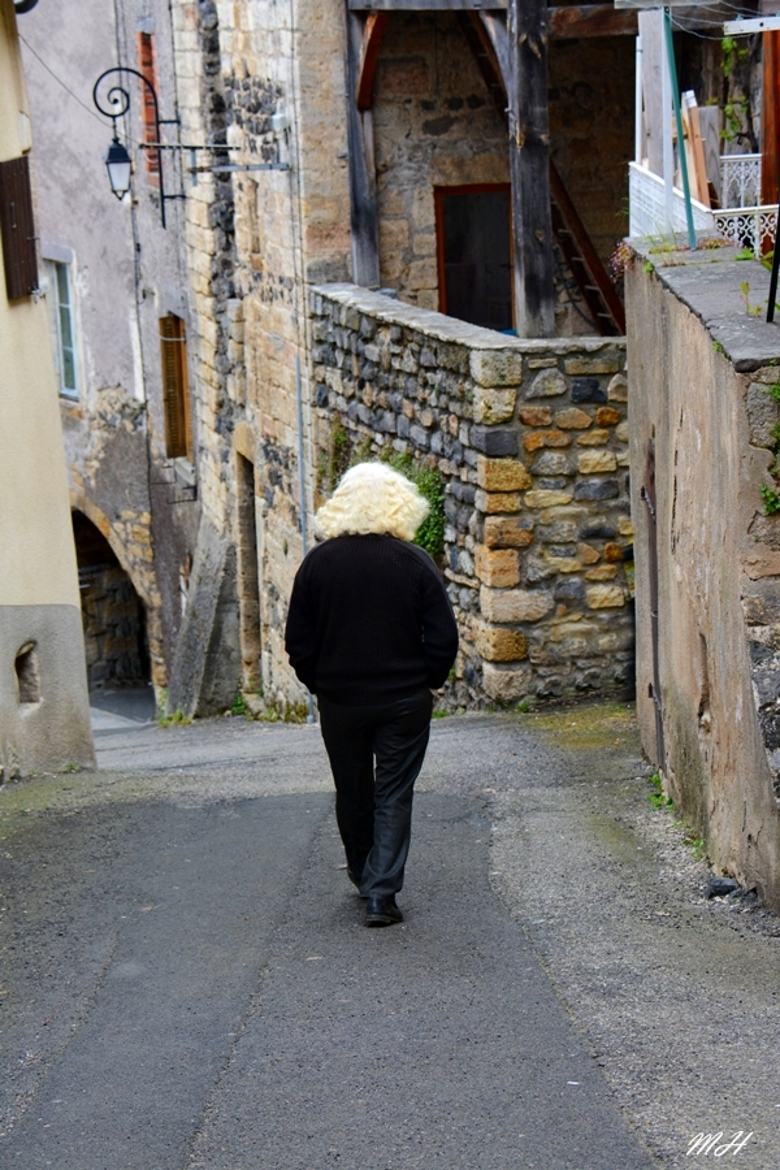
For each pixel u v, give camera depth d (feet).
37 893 25.46
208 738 57.11
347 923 22.95
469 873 25.43
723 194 40.32
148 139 76.74
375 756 23.67
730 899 22.80
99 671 94.48
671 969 20.11
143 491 84.28
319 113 55.72
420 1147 15.51
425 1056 17.71
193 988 20.51
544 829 28.45
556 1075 16.96
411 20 55.52
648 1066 17.06
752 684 21.45
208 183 68.59
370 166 55.77
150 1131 16.24
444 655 22.11
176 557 81.51
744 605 21.81
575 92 56.44
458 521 45.91
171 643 83.82
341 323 53.62
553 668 44.80
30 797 34.32
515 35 44.24
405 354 48.32
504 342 43.42
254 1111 16.56
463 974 20.47
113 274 83.30
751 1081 16.53
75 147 84.23
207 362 71.97
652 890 23.81
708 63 47.47
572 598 44.50
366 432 52.49
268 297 62.23
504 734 40.78
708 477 24.59
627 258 33.96
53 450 40.57
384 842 22.62
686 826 27.71
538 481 43.75
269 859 27.04
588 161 56.95
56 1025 19.40
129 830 29.94
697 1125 15.57
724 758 23.85
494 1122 15.93
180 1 69.51
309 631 22.34
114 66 79.36
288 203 58.18
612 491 44.04
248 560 70.44
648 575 32.83
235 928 23.03
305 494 59.57
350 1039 18.38
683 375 26.94
